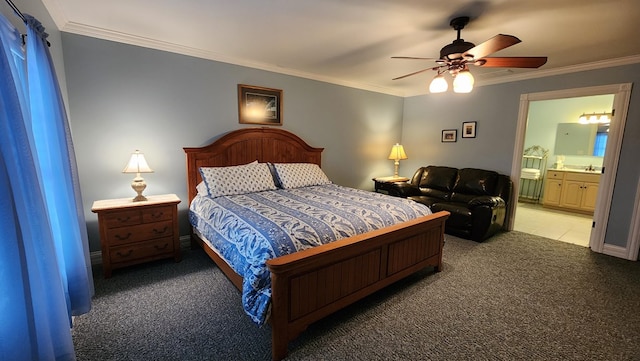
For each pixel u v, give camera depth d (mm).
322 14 2285
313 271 1789
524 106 4074
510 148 4270
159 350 1724
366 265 2125
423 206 2842
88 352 1694
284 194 3172
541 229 4410
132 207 2680
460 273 2820
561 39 2686
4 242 1082
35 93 1646
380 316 2102
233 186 3154
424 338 1867
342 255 1905
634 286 2596
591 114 5582
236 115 3680
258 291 1703
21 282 1131
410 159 5672
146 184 3068
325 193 3240
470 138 4730
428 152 5367
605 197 3410
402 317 2090
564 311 2188
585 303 2301
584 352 1760
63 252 1810
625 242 3316
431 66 3781
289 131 4188
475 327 1985
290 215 2246
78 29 2639
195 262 2979
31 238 1188
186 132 3342
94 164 2867
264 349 1748
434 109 5207
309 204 2648
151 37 2891
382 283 2275
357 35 2713
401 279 2658
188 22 2502
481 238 3703
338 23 2453
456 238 3908
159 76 3111
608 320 2080
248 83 3721
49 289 1317
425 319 2068
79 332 1866
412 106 5559
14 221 1108
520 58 2275
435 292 2447
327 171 4738
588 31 2492
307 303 1784
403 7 2137
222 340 1818
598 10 2104
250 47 3131
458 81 2377
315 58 3484
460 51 2201
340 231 2084
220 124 3566
